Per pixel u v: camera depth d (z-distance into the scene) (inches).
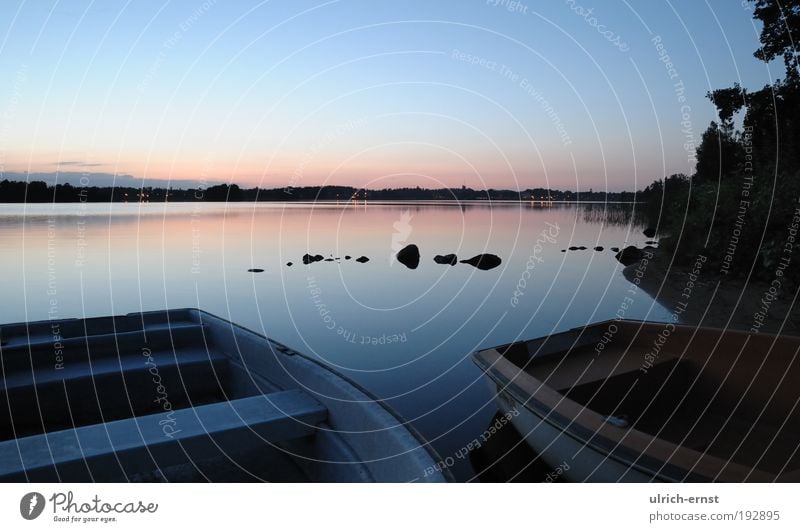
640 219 1708.9
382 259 788.6
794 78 541.6
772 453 154.4
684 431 169.3
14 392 167.0
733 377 179.6
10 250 860.0
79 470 108.4
